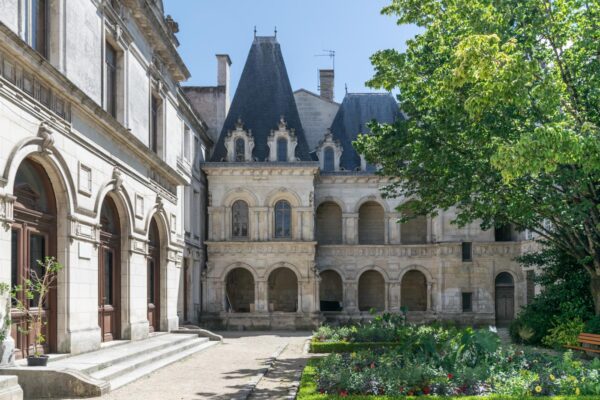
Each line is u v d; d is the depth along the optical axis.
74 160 17.45
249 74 43.16
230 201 39.91
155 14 24.91
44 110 15.65
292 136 40.56
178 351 21.89
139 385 15.07
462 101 18.80
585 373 13.70
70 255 16.98
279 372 18.09
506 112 18.78
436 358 14.93
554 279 26.58
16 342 14.91
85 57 18.55
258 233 39.66
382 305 43.97
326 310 42.75
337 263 42.22
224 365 19.33
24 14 15.31
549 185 19.97
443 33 20.19
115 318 21.73
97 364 15.27
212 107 44.56
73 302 17.11
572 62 18.02
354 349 23.06
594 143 12.05
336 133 45.62
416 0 20.31
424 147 22.02
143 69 24.58
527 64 12.76
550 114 15.18
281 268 43.28
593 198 19.78
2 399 10.80
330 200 42.81
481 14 16.47
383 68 21.58
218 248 39.56
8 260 13.80
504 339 29.22
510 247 40.75
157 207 25.98
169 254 27.91
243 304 42.66
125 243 22.19
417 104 22.12
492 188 20.81
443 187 22.39
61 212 16.94
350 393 12.46
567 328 23.31
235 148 40.56
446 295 40.75
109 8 20.50
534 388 12.42
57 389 13.07
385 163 24.19
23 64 14.57
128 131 21.06
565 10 16.84
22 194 15.38
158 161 25.27
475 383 12.80
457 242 40.84
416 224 44.53
